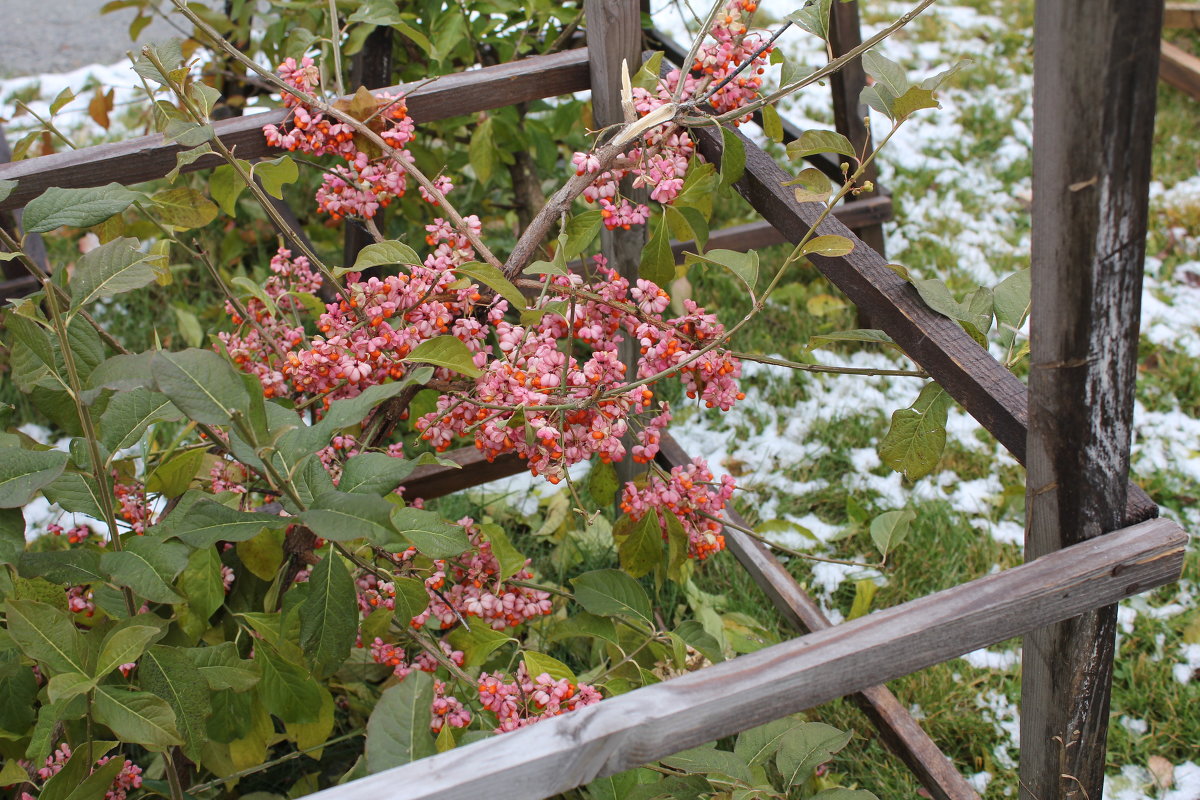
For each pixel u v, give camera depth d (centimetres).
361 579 218
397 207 276
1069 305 188
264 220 295
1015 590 191
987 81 386
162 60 210
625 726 183
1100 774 208
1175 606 252
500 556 214
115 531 198
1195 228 313
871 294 207
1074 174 185
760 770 211
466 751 182
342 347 209
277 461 195
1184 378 281
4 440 196
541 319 214
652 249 221
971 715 242
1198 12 388
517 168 284
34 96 386
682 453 244
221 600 210
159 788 214
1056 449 192
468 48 268
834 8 266
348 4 260
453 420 212
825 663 187
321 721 220
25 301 196
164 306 295
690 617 250
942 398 208
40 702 210
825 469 272
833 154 278
